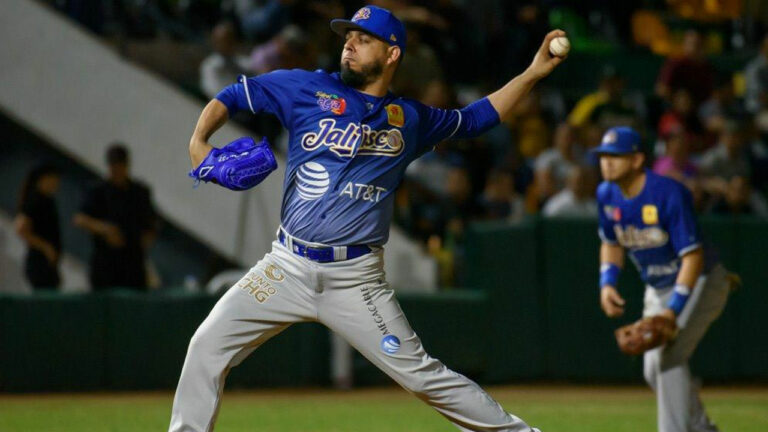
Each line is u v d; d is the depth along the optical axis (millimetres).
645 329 22922
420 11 54500
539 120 53875
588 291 41812
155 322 38938
